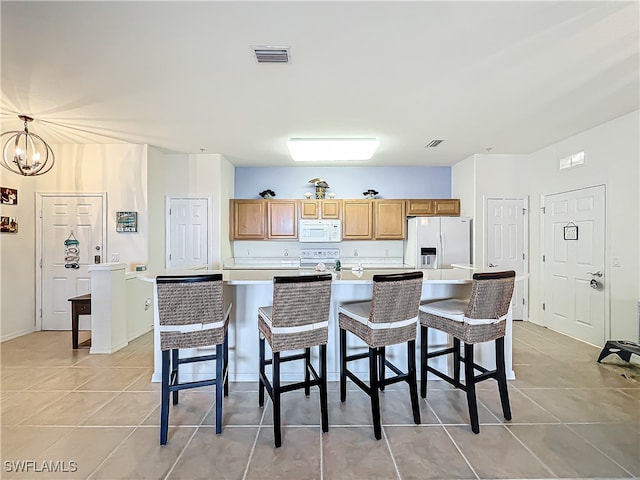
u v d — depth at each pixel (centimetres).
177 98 282
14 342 384
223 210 497
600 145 356
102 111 309
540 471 175
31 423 218
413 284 211
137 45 204
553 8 172
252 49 210
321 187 541
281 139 402
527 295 480
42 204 430
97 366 312
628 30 191
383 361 251
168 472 175
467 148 447
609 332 349
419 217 492
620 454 188
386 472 175
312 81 253
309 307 204
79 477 171
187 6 169
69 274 433
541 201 452
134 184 430
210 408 238
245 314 280
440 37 197
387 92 272
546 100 290
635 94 278
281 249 567
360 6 171
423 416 227
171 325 198
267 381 220
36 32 190
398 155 488
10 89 262
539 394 257
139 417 226
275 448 194
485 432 209
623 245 333
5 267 393
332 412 232
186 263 482
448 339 285
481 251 483
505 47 208
